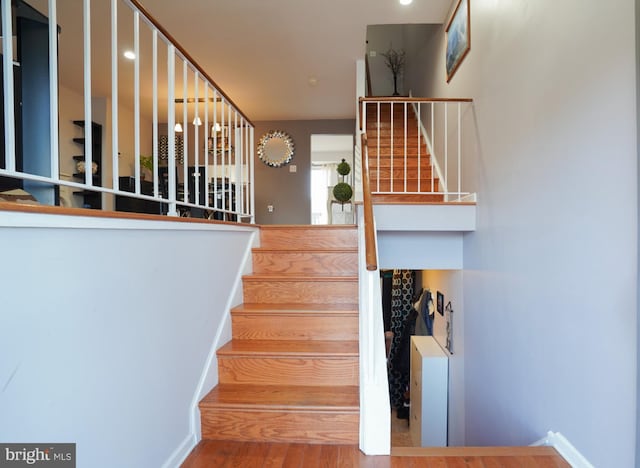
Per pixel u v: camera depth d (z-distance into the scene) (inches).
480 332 107.5
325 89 201.6
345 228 117.2
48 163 64.4
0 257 31.6
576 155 59.6
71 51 155.5
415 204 113.4
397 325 218.2
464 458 61.2
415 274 219.6
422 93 207.3
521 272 79.9
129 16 130.3
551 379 67.5
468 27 117.3
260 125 257.8
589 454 56.3
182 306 66.2
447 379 143.7
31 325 34.6
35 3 120.0
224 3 127.7
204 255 76.9
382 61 266.8
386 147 196.9
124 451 48.4
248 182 127.6
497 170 93.8
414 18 143.5
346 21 139.9
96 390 43.4
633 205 47.3
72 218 39.4
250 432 69.2
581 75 58.2
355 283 98.8
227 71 178.9
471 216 112.2
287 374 79.4
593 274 55.4
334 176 398.0
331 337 89.3
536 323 73.0
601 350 53.6
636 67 46.4
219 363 80.5
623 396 49.2
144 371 53.5
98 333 43.9
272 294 100.2
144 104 218.8
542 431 70.8
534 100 73.9
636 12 46.3
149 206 175.2
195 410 68.6
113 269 46.9
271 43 153.6
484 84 103.9
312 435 68.2
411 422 175.2
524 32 78.5
